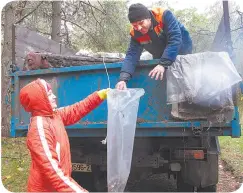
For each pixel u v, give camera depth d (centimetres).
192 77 360
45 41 639
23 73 470
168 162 433
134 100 340
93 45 1098
